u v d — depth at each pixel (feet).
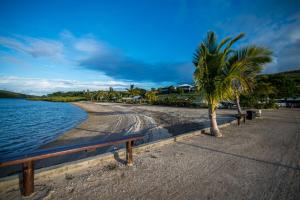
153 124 42.27
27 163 9.17
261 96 80.07
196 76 21.80
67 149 10.85
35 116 81.25
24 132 42.11
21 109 133.59
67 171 12.11
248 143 19.97
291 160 14.57
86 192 9.61
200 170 12.57
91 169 12.64
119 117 62.44
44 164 17.87
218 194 9.45
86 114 86.43
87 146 11.64
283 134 24.79
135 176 11.59
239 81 21.91
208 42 25.63
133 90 230.07
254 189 9.97
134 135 14.71
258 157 15.31
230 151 17.01
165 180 11.04
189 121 44.55
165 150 17.34
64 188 10.00
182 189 9.95
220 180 11.05
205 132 25.77
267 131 26.89
